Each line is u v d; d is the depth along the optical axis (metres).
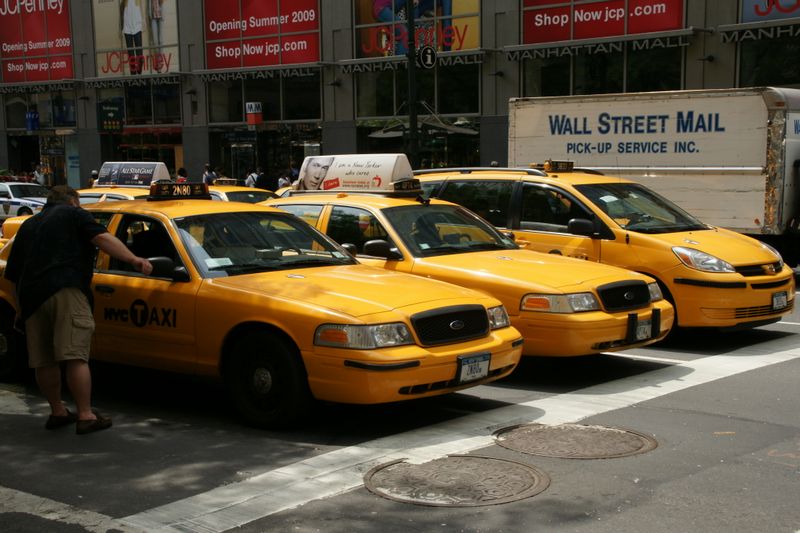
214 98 32.69
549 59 25.45
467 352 6.26
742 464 5.37
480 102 26.80
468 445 5.82
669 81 23.55
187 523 4.58
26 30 37.06
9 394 7.56
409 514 4.64
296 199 9.44
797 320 10.91
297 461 5.58
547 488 4.98
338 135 29.77
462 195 10.95
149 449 5.92
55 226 6.21
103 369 8.59
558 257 8.61
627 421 6.38
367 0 28.53
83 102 35.91
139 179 16.61
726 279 9.08
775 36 21.52
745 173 13.88
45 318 6.24
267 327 6.26
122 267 7.27
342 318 5.94
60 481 5.30
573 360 8.68
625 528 4.42
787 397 7.05
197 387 7.80
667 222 10.09
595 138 15.27
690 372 8.04
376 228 8.59
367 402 5.88
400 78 28.33
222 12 31.77
